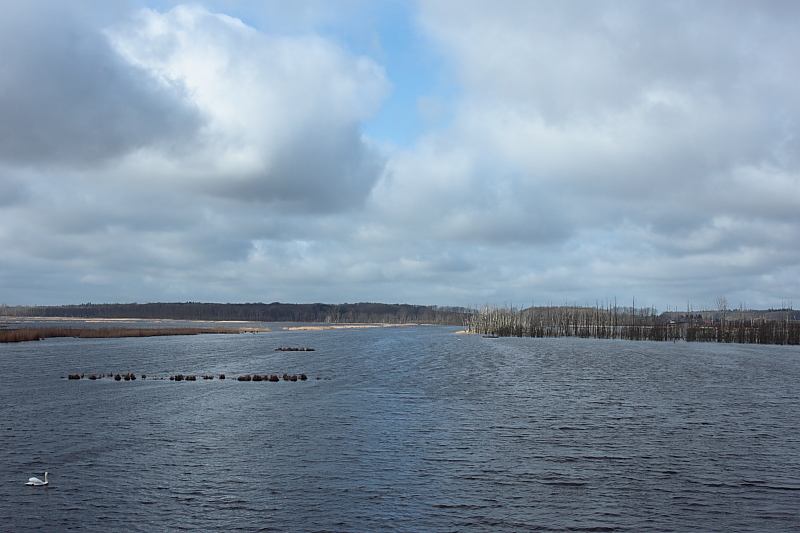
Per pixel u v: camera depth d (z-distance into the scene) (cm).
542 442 3378
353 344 13462
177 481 2611
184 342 12938
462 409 4422
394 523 2164
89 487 2523
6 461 2895
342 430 3641
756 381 6550
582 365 8431
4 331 13575
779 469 2884
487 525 2158
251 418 3988
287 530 2097
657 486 2611
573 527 2150
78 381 5841
